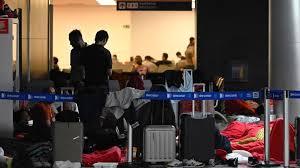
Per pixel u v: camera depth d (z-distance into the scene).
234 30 30.95
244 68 30.78
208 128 12.59
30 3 24.78
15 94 14.85
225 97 13.48
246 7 30.89
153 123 13.24
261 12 30.84
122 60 49.72
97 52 17.81
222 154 13.09
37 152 12.80
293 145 13.48
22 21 22.61
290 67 17.92
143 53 49.84
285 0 17.95
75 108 16.31
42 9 28.41
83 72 17.67
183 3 42.03
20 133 16.11
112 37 49.72
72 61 18.75
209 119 12.62
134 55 49.78
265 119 12.87
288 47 17.95
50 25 33.19
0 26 15.46
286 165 12.50
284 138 12.53
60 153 12.34
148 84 20.33
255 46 30.88
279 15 18.03
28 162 12.39
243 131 16.81
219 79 22.47
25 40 23.53
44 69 28.94
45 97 14.80
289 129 13.24
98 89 14.63
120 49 49.84
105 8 49.62
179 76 15.84
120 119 14.95
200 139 12.55
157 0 42.03
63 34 49.31
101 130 14.69
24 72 22.91
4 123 15.39
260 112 21.52
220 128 18.09
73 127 12.39
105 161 13.14
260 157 13.95
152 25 49.97
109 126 14.98
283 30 17.98
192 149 12.54
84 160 13.00
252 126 17.28
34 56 25.69
